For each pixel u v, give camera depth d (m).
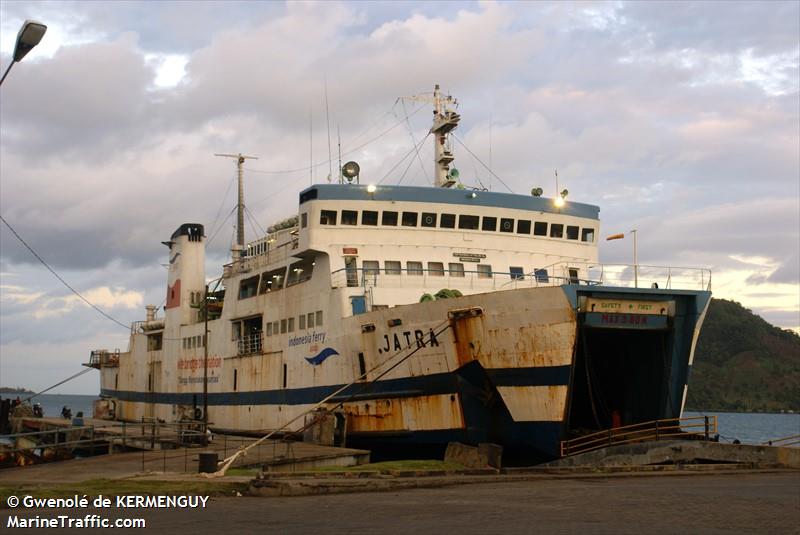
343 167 37.38
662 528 14.30
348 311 33.16
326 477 22.42
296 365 36.72
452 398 28.52
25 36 19.11
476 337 27.50
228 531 14.34
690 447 26.61
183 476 23.45
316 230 34.28
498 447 25.77
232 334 43.44
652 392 28.84
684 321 27.88
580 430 28.69
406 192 35.00
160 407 52.31
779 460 26.84
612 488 21.03
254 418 40.19
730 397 192.00
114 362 62.53
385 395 31.11
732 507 17.03
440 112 41.62
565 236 37.06
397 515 16.19
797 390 186.25
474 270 34.91
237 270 43.94
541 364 25.86
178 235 52.25
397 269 34.22
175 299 51.69
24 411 64.69
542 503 17.97
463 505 17.70
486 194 35.72
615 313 26.45
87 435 45.72
